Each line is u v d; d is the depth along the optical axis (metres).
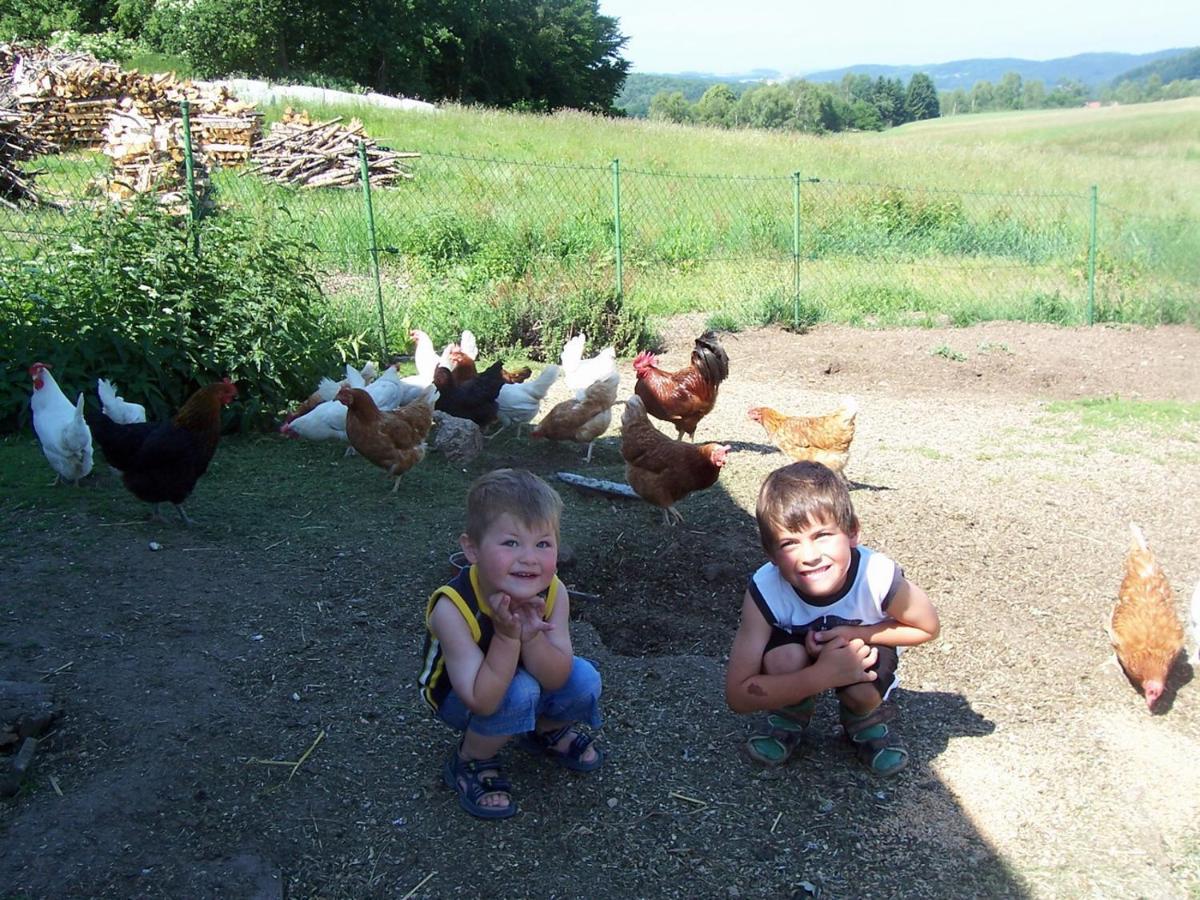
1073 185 23.84
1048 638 4.32
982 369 10.28
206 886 2.69
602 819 3.04
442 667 2.99
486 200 17.97
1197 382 9.97
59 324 6.73
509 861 2.85
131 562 4.74
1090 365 10.61
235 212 9.74
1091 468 7.02
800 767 3.32
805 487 2.98
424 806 3.07
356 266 13.49
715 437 7.73
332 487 6.05
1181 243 16.94
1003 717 3.67
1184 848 2.97
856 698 3.22
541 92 56.16
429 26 47.38
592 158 24.52
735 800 3.15
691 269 15.60
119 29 48.00
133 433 5.03
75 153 17.84
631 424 5.41
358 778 3.19
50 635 3.98
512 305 10.77
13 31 44.84
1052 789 3.24
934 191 20.69
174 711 3.49
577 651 4.07
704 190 20.73
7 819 2.92
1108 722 3.65
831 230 18.09
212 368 6.98
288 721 3.48
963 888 2.79
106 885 2.68
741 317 12.61
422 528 5.39
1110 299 14.17
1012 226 18.48
